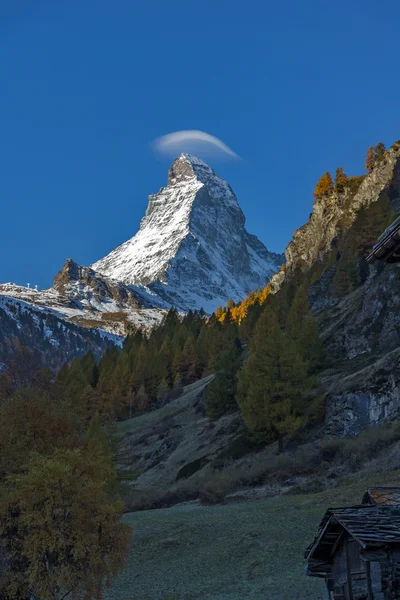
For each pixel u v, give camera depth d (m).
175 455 83.19
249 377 72.75
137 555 40.66
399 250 13.31
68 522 28.59
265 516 44.09
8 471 32.31
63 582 27.45
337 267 119.94
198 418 95.25
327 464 56.12
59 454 31.17
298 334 91.56
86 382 127.62
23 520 27.67
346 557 14.93
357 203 150.38
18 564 28.95
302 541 37.03
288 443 67.75
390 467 49.41
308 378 71.94
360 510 14.83
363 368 72.69
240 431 78.50
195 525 44.94
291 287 133.00
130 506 62.66
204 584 33.53
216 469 69.44
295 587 30.05
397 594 12.19
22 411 34.25
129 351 155.62
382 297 87.25
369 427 62.38
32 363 73.06
